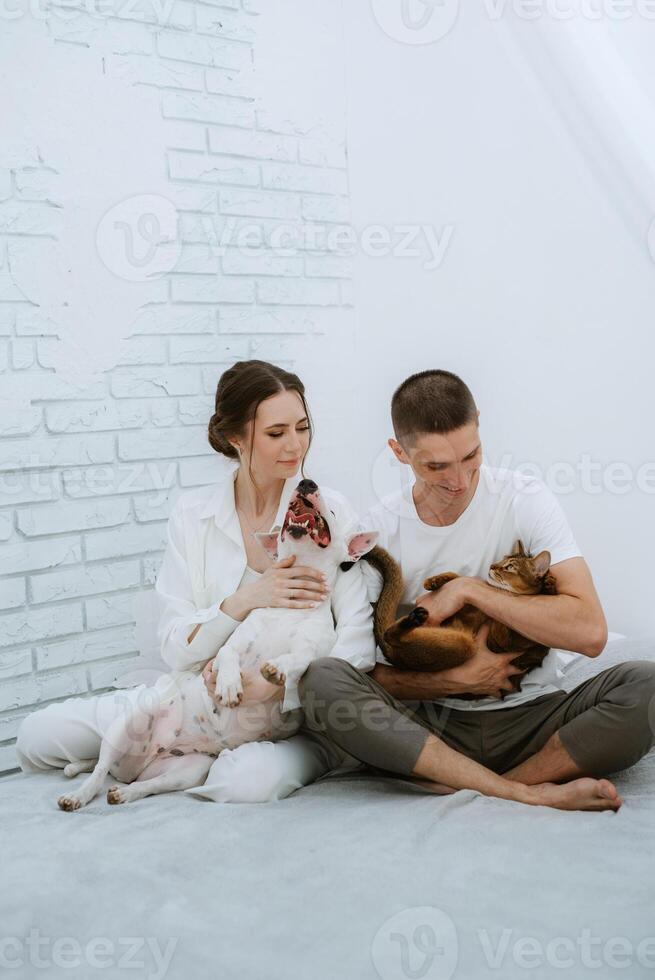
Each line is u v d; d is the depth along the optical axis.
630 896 1.17
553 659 1.67
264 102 2.22
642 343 2.12
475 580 1.61
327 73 2.28
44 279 1.93
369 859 1.29
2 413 1.89
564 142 2.18
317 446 2.32
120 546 2.01
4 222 1.89
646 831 1.34
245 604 1.62
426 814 1.43
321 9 2.29
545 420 2.30
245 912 1.17
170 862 1.30
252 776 1.54
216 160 2.16
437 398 1.58
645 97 2.12
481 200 2.32
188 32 2.11
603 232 2.15
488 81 2.26
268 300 2.25
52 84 1.94
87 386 1.99
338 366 2.35
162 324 2.09
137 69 2.04
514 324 2.32
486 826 1.37
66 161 1.96
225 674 1.57
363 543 1.63
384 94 2.33
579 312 2.21
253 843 1.35
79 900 1.21
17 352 1.90
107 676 1.98
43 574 1.93
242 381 1.72
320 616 1.62
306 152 2.28
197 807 1.51
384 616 1.65
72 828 1.45
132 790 1.57
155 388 2.08
